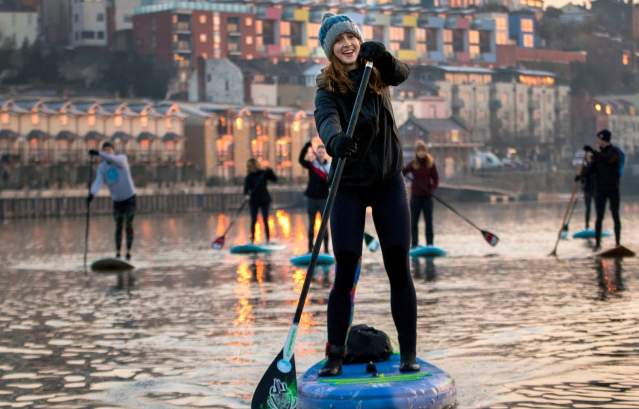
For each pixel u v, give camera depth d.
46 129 139.88
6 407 9.25
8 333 14.19
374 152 8.62
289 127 164.38
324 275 22.48
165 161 151.00
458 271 22.50
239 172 158.75
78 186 140.50
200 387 9.84
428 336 12.49
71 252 38.97
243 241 43.31
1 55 189.88
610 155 26.41
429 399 8.19
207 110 162.38
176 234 57.28
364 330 9.32
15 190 133.50
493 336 12.33
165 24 185.62
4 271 27.27
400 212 8.74
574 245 31.55
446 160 188.50
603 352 10.94
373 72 8.64
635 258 24.66
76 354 12.16
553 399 8.70
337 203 8.75
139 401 9.31
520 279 20.03
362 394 8.07
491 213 92.38
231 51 191.62
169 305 17.28
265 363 11.04
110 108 148.12
